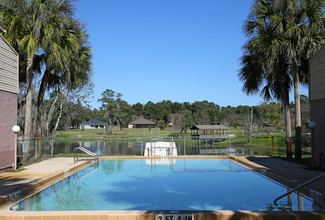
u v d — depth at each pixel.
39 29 10.39
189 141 44.25
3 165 8.30
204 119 71.06
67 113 25.95
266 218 4.12
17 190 5.88
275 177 7.79
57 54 10.98
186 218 4.11
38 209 5.12
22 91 16.12
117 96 64.81
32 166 9.53
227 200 5.84
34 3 10.57
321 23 10.19
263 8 11.03
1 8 10.41
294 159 11.38
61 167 9.28
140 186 7.29
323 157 8.49
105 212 4.24
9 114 8.80
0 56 8.40
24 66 12.43
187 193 6.52
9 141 8.65
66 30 11.52
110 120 64.12
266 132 41.78
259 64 11.57
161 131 73.81
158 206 5.43
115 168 10.36
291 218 4.09
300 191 6.11
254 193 6.45
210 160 12.57
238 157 12.48
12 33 10.25
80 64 13.47
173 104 103.81
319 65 8.89
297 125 11.30
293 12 10.38
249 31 11.46
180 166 10.88
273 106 46.09
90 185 7.40
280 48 10.51
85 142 38.78
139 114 105.38
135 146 31.64
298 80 11.20
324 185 6.27
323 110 8.53
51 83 14.40
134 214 4.13
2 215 4.12
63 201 5.73
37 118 13.22
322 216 4.11
